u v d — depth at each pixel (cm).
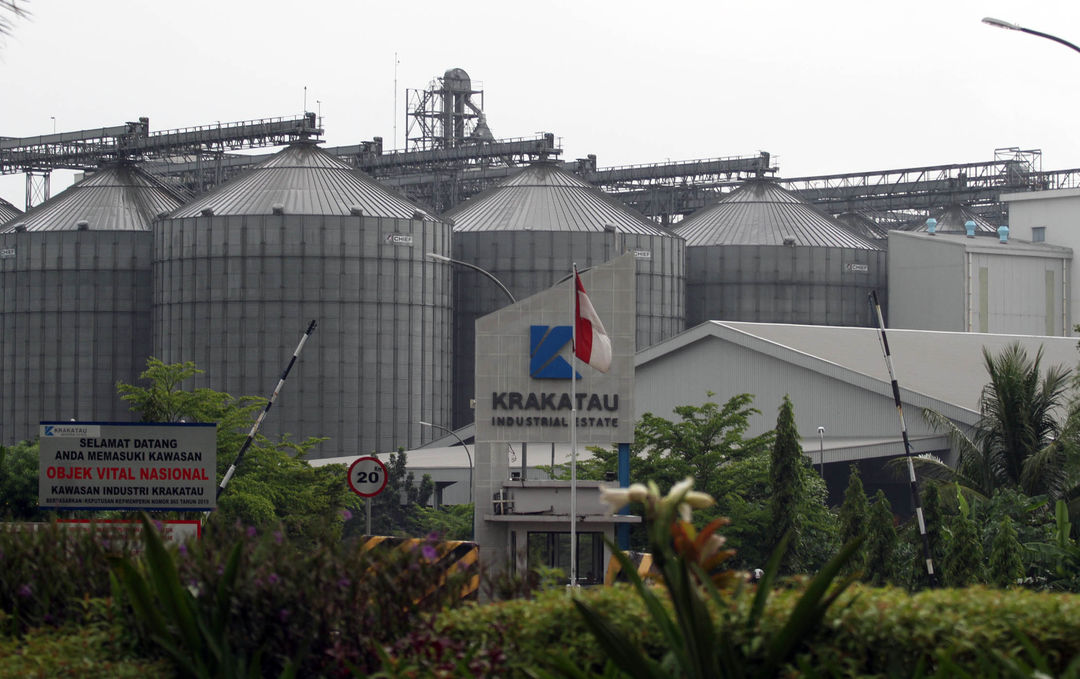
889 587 2120
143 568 2386
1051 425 8688
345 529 10425
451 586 2344
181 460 5041
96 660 2241
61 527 2703
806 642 1977
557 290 7981
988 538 7569
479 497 7881
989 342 15562
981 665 1847
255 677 2134
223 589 2205
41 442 5028
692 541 1845
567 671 1883
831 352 14500
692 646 1812
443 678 2052
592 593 2198
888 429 13488
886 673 1942
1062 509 7338
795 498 8894
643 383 15575
